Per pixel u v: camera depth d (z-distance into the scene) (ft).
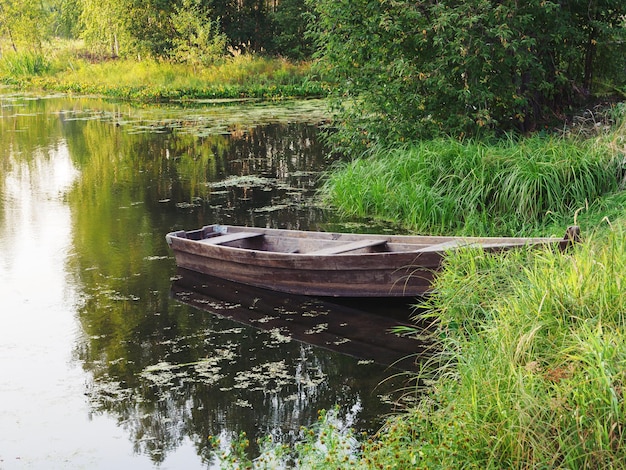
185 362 20.17
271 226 32.24
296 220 33.12
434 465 13.14
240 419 17.22
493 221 29.76
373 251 25.61
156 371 19.67
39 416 17.60
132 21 103.09
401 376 18.98
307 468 14.40
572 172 29.66
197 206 36.24
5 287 25.84
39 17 117.39
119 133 58.75
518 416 12.93
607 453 11.96
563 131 34.78
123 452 16.08
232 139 55.31
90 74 98.89
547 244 21.07
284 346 21.01
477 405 13.91
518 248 21.63
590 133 34.55
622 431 12.29
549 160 30.78
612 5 39.60
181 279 26.53
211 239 27.25
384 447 14.23
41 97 86.58
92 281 26.35
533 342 15.19
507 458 12.80
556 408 12.84
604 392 12.59
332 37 38.40
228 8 107.96
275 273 24.95
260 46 110.42
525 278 19.49
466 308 19.89
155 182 41.78
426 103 37.27
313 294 24.48
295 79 91.56
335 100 39.58
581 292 16.24
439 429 14.12
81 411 17.81
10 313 23.59
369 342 21.06
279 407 17.66
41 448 16.28
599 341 13.64
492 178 30.89
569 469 12.00
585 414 12.49
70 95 88.43
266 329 22.15
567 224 27.66
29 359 20.49
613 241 18.76
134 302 24.41
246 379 19.12
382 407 17.44
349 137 39.04
